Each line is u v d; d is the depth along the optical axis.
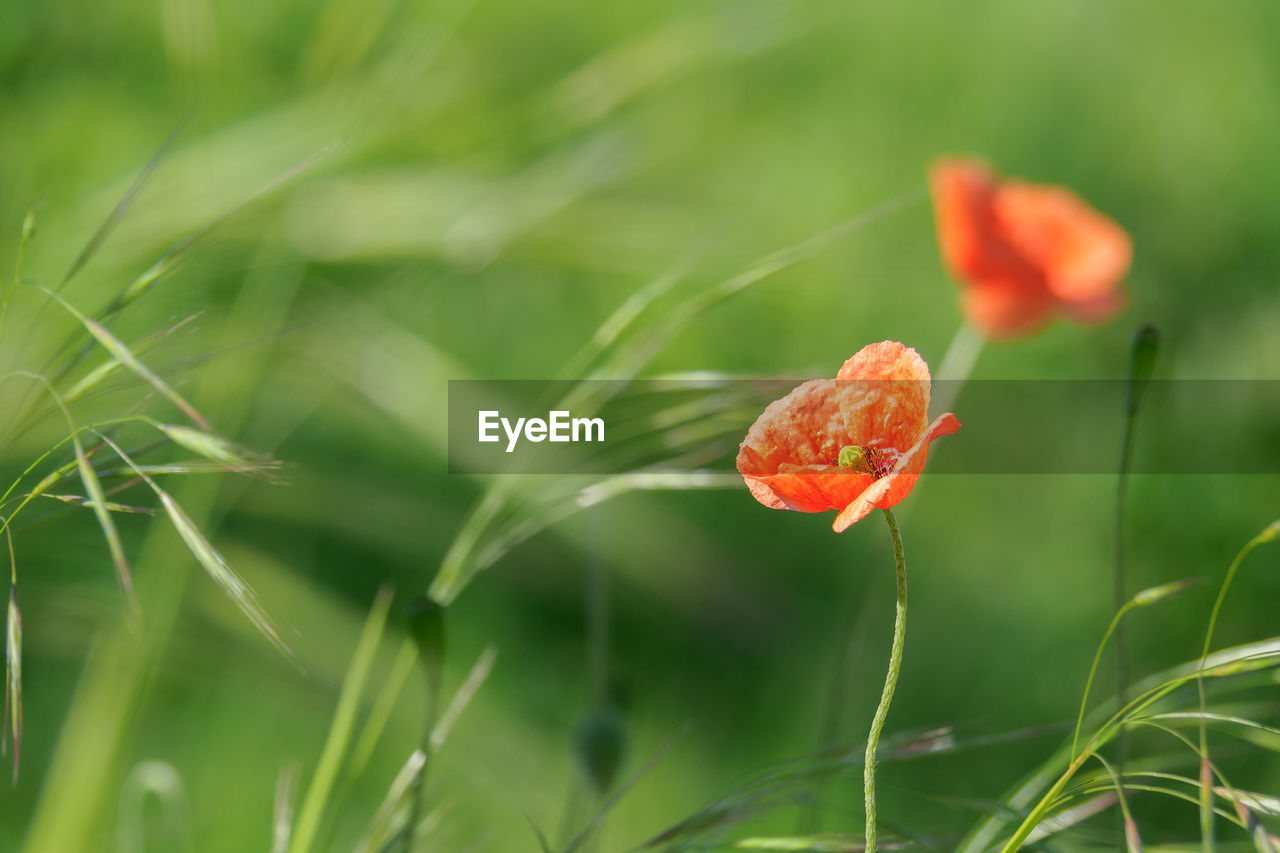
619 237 1.27
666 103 1.41
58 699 1.42
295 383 1.30
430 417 1.31
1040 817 0.76
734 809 0.81
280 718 1.41
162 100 1.86
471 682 0.86
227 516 1.68
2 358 0.89
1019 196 1.06
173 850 1.21
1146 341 0.84
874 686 1.65
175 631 1.08
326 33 1.12
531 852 1.15
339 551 1.70
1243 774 1.34
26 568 1.13
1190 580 0.76
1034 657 1.70
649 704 1.62
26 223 0.81
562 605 1.75
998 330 1.11
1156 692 0.76
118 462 0.81
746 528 1.89
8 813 1.28
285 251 1.13
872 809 0.74
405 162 1.21
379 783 1.35
